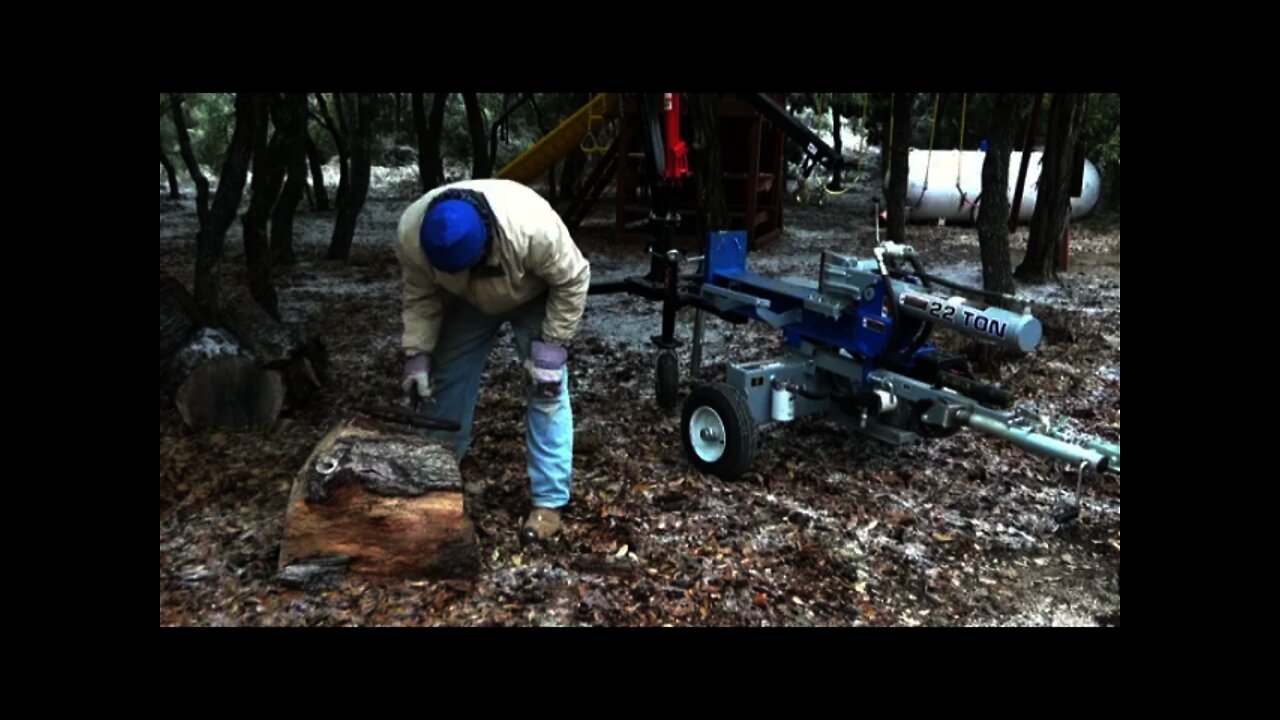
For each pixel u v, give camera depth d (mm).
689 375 6969
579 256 3934
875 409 4848
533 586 3795
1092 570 4301
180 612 3494
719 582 3932
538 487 4227
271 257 7113
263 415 5395
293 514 3607
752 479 5051
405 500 3639
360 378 6562
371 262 11734
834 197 22328
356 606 3576
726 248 6094
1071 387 6902
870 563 4238
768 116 6734
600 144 14805
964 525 4695
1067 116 10766
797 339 5480
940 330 8141
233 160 5750
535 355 4031
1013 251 13961
